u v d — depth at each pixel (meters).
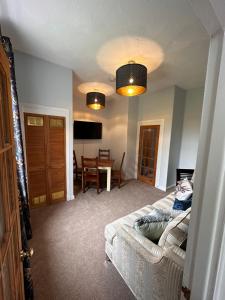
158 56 2.21
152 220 1.37
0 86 0.63
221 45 0.41
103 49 2.10
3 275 0.56
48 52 2.22
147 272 1.06
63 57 2.35
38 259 1.66
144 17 1.53
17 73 2.25
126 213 2.62
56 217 2.45
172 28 1.66
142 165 4.40
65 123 2.83
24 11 1.49
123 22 1.60
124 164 4.46
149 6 1.40
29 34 1.83
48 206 2.79
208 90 0.46
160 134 3.78
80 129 4.65
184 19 1.53
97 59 2.37
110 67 2.62
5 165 0.67
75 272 1.52
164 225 1.37
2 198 0.63
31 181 2.59
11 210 0.77
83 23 1.63
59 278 1.45
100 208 2.77
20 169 1.77
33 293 1.30
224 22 0.38
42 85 2.50
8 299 0.64
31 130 2.48
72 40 1.93
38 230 2.13
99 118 5.06
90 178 3.44
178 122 3.72
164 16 1.50
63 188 2.98
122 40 1.90
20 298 0.85
